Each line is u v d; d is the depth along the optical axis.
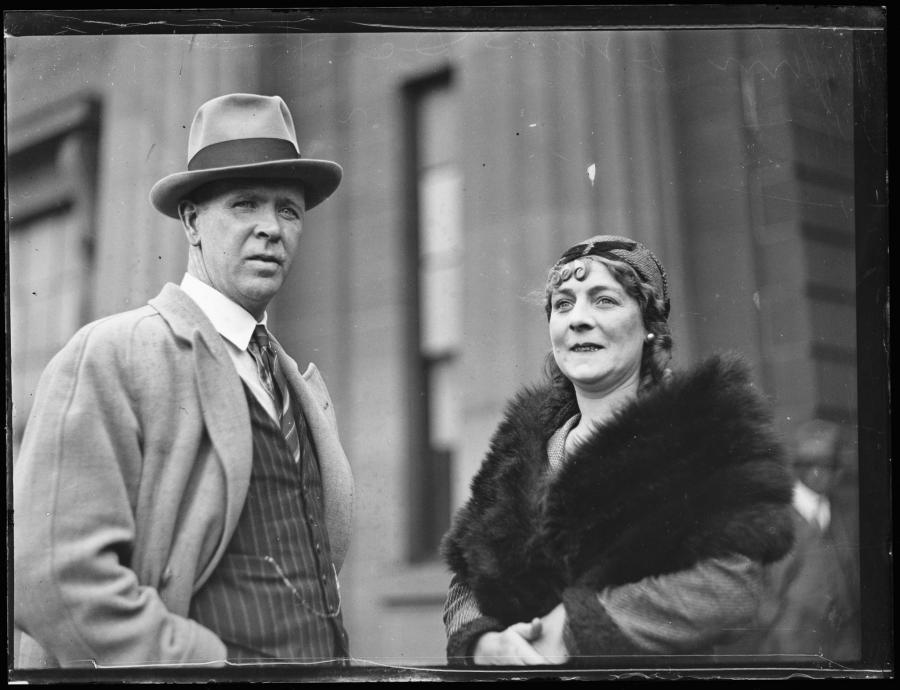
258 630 2.66
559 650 2.63
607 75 3.47
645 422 2.63
